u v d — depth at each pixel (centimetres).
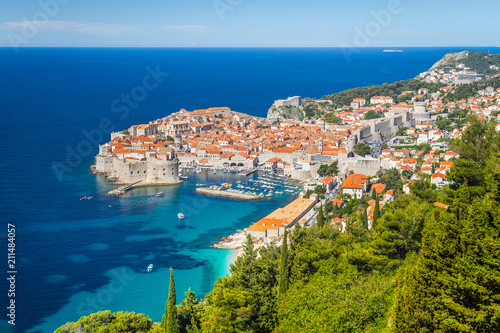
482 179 10888
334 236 13075
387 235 10494
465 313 6838
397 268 10200
